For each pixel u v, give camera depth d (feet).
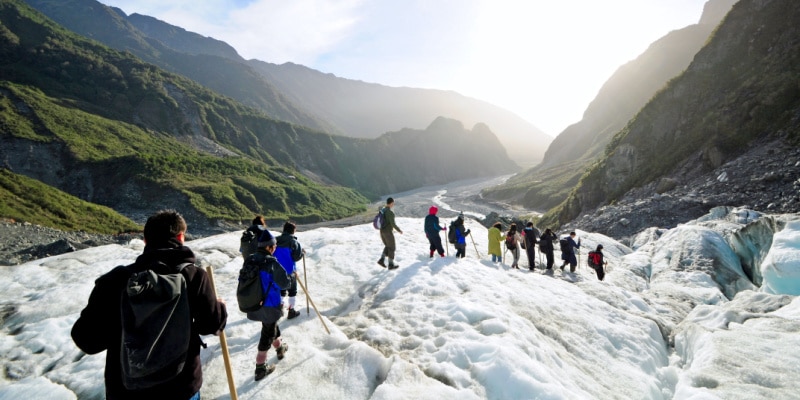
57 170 238.68
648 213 98.43
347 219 299.99
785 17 134.31
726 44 150.20
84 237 97.40
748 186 92.07
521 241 50.67
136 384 7.22
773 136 106.42
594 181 170.09
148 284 7.20
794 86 111.14
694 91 150.71
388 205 36.11
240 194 266.16
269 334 16.55
